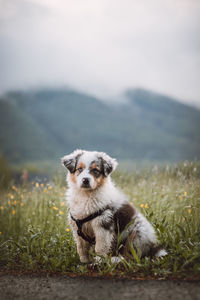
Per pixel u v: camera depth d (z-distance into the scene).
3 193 6.20
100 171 4.09
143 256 3.96
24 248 4.39
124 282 3.22
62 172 6.38
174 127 169.75
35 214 5.41
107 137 137.75
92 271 3.69
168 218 4.69
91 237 4.02
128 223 4.00
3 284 3.38
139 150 117.75
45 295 3.02
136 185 6.25
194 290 2.90
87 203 3.91
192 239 3.97
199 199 4.53
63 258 3.98
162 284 3.10
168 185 5.57
